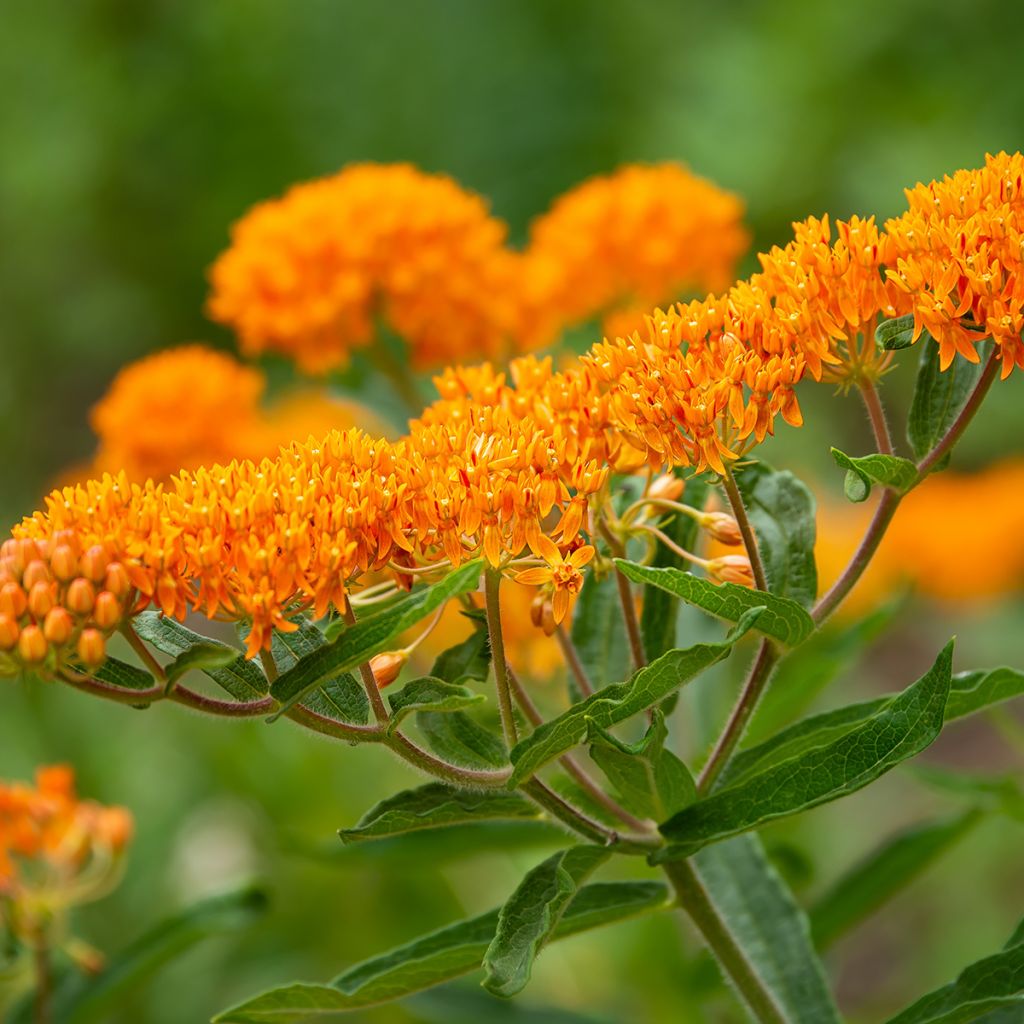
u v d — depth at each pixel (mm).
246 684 2996
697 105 12258
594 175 12422
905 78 12047
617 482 3727
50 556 2686
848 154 11781
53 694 7559
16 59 13727
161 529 2725
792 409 2957
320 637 3078
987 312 2826
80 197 13195
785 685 4941
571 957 7086
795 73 11992
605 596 3787
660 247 6648
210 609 2709
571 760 3252
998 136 11570
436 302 6395
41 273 13516
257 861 7680
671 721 5051
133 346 13477
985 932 8367
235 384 7090
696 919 3576
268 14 13586
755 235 11852
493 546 2838
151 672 2826
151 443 6875
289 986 3244
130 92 13352
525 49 13320
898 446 11242
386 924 7199
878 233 2949
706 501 3652
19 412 13484
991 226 2818
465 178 12812
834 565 8164
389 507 2803
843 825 8781
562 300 6707
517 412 3307
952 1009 3162
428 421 3352
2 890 4664
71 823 4844
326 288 6289
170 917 4730
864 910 4527
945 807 9219
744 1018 5785
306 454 2877
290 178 12984
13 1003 4848
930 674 2855
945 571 9148
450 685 2943
